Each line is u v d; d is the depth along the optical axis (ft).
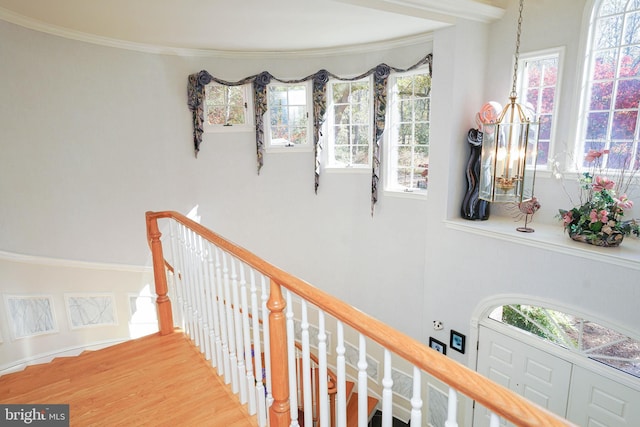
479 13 12.96
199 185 18.30
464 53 13.50
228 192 18.99
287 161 19.47
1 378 8.11
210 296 7.98
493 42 14.07
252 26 13.75
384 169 17.92
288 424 5.91
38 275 12.99
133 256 16.44
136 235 16.53
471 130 13.43
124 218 16.14
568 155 12.62
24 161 13.08
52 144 13.85
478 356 13.70
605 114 11.86
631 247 10.52
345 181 19.03
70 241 14.43
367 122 18.49
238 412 7.01
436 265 14.69
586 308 10.58
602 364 10.83
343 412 4.60
